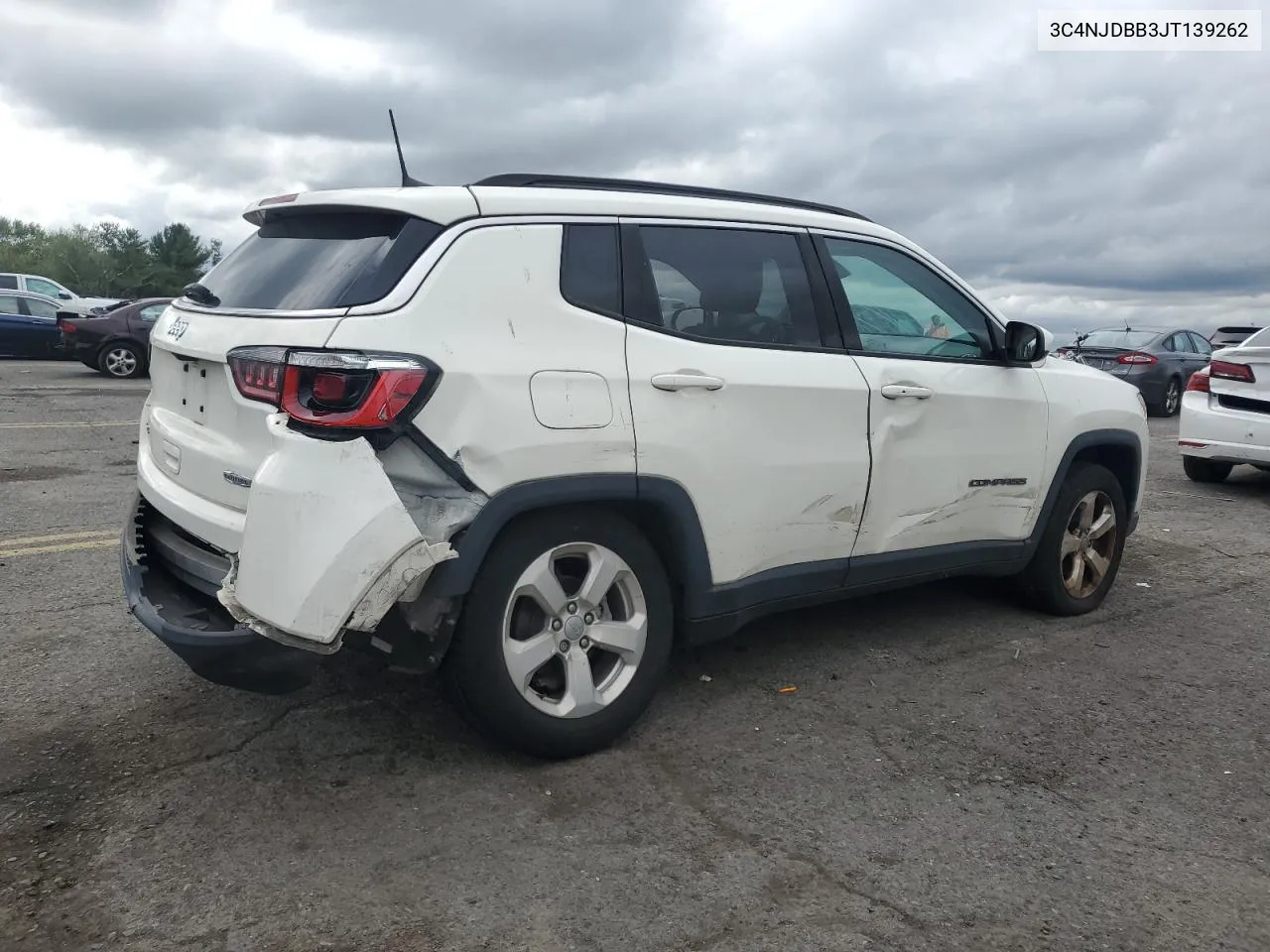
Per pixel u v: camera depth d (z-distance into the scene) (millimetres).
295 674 3025
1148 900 2797
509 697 3281
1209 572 6371
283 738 3613
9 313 22266
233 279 3572
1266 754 3746
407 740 3621
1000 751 3703
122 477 8625
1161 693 4301
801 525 3949
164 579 3541
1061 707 4121
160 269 91938
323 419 2895
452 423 3055
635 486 3432
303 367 2939
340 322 2988
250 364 3082
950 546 4570
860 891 2801
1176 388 17422
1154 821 3230
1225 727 3977
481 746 3590
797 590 4043
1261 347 9078
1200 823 3227
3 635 4609
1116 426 5281
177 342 3506
